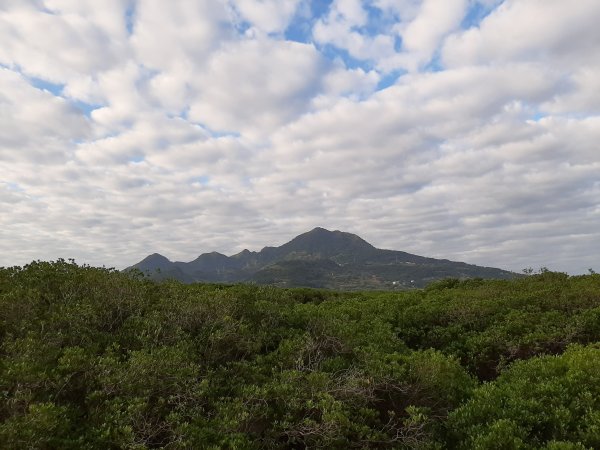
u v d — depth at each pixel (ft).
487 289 87.04
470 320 64.59
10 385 28.58
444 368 41.01
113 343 37.96
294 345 44.50
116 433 27.12
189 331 45.68
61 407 27.35
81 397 32.68
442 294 89.97
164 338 41.22
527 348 53.67
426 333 64.59
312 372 37.73
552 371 40.27
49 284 48.34
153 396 32.73
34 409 25.75
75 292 47.44
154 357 34.55
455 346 57.57
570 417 31.96
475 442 30.48
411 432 33.78
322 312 57.11
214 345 42.45
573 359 40.65
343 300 91.97
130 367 32.45
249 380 39.37
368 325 60.80
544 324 57.62
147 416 30.27
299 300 97.91
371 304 80.74
